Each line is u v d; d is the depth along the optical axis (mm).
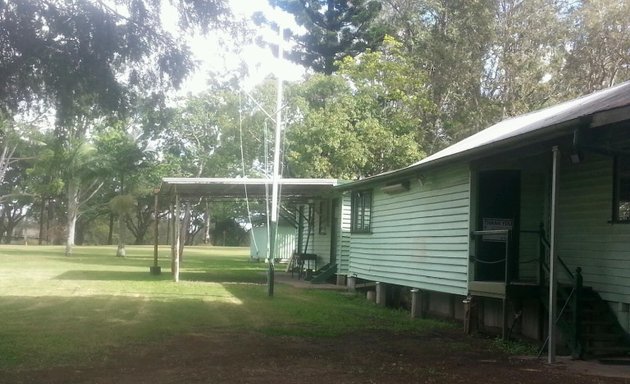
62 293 18453
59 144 11883
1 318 13562
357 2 39188
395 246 17109
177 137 42469
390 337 12102
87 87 10945
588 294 11383
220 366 8977
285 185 22312
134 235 65938
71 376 8281
